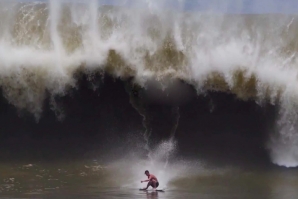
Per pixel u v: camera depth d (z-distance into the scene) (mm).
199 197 42844
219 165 54219
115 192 44125
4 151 55469
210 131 57969
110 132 57344
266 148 57500
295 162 55812
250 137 58125
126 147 56562
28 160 53625
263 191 45750
